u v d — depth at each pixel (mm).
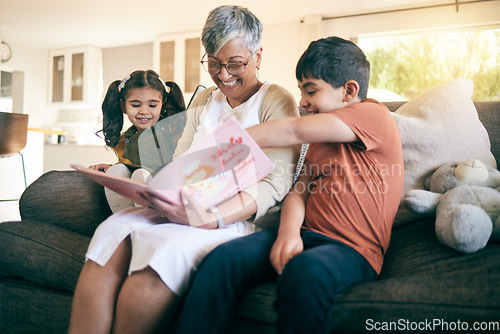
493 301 713
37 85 7203
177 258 873
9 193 3783
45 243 1176
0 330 1203
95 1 5031
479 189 1028
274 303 784
